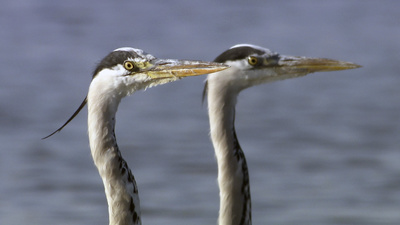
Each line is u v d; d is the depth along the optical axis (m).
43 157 18.56
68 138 20.23
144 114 22.47
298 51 31.45
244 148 19.17
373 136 19.92
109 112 7.14
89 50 32.03
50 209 15.14
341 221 14.30
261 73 8.46
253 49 8.45
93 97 7.13
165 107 23.31
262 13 41.50
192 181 16.78
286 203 15.23
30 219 14.72
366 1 45.34
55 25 37.47
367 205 15.17
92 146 7.11
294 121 21.62
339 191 15.85
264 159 18.22
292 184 16.36
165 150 18.92
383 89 25.20
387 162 17.86
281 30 36.62
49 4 42.62
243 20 39.22
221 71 8.33
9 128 21.12
